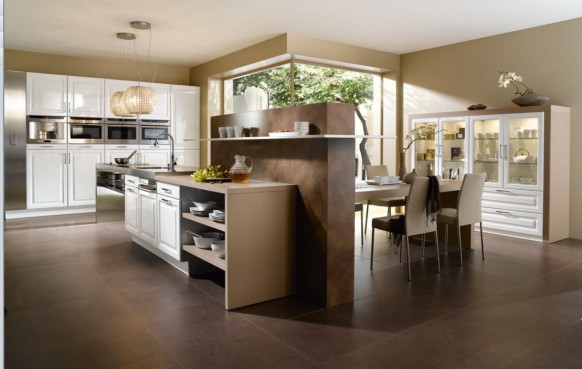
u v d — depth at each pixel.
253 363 2.37
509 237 5.51
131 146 7.58
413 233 3.95
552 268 4.17
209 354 2.47
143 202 4.63
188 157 8.17
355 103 7.27
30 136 6.72
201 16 5.28
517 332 2.76
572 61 5.34
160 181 4.21
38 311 3.09
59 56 7.30
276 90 6.79
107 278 3.86
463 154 6.00
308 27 5.71
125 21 5.49
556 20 5.38
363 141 7.38
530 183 5.34
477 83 6.29
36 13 5.17
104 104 7.30
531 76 5.71
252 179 3.95
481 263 4.35
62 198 7.03
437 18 5.31
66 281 3.76
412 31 5.88
